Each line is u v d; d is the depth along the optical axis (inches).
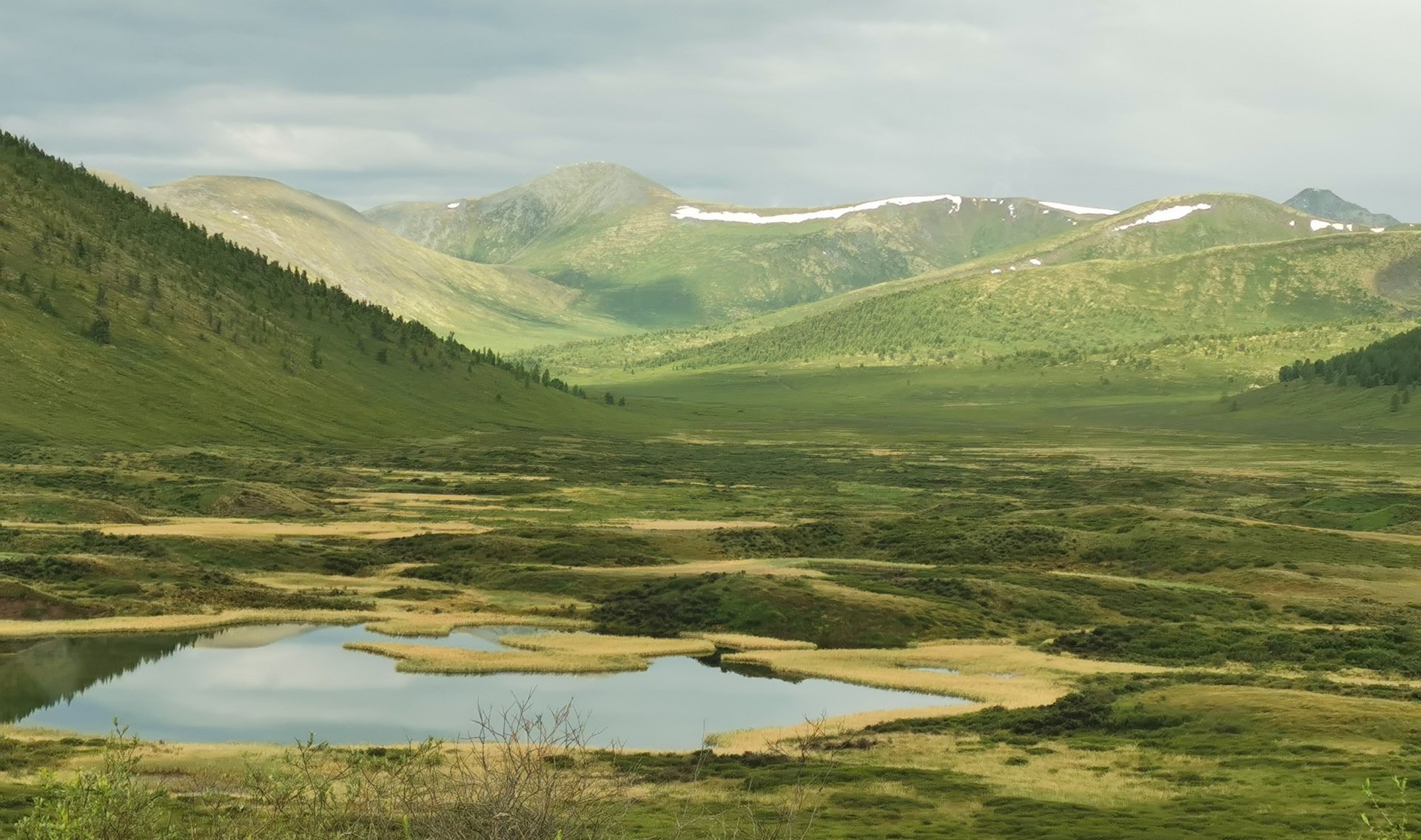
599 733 2655.0
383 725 2662.4
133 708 2790.4
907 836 1809.8
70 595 4094.5
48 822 1042.1
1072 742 2603.3
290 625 3971.5
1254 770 2284.7
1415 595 4916.3
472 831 892.0
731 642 3934.5
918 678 3395.7
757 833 1197.1
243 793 1622.8
